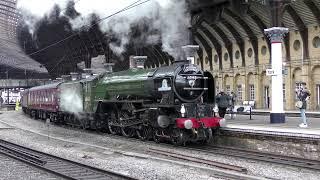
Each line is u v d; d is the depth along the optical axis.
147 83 20.59
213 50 45.81
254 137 17.56
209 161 14.84
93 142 22.14
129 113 22.75
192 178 12.21
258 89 39.12
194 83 19.14
